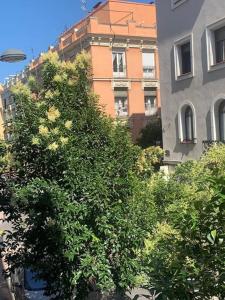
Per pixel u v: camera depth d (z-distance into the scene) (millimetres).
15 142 6191
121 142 6180
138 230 6047
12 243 6660
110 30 32938
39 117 5961
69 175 5723
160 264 3494
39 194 5766
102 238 5957
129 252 6055
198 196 4480
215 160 10750
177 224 3383
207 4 17453
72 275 6023
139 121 34156
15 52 9672
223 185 3061
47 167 5992
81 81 6445
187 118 19703
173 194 8383
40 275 6559
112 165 5953
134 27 33875
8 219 6457
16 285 10469
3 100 52594
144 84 34594
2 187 6363
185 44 19531
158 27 21047
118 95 33781
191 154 19156
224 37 17125
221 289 3135
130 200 6223
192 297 3180
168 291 3143
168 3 20109
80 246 5664
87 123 6086
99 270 5762
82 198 5832
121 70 33812
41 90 6516
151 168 8734
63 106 6172
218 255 3156
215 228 3145
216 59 17578
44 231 6156
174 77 20078
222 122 17531
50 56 6527
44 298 9508
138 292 7254
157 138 26250
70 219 5711
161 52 20953
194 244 3314
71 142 5820
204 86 18078
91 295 7797
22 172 6254
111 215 5887
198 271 3211
